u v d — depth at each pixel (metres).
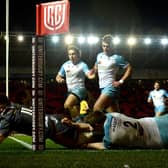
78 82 14.12
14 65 40.94
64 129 11.35
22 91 38.72
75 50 14.09
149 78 41.75
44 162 8.45
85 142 11.33
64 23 10.14
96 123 11.47
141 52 41.28
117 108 13.73
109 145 10.88
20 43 40.16
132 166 7.97
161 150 10.58
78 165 8.08
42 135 10.43
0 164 8.21
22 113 11.41
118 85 13.45
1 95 11.35
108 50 13.63
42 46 10.26
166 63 41.78
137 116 37.69
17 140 16.70
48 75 40.78
